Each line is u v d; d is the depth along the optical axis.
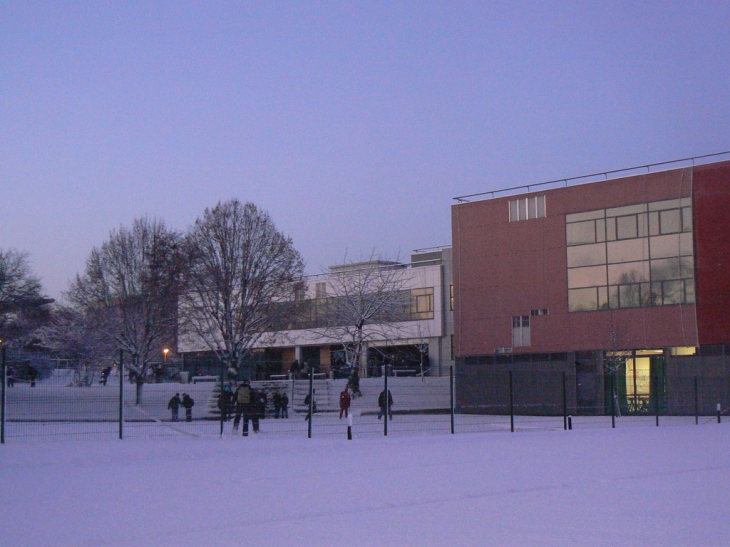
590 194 56.16
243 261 55.06
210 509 11.45
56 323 58.81
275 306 56.03
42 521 10.50
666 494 12.61
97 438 25.20
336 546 8.71
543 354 56.78
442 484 14.20
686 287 51.62
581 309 55.69
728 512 10.79
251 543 8.93
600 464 17.72
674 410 50.19
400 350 74.56
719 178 51.12
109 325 56.53
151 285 56.56
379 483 14.44
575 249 56.41
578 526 9.77
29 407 27.05
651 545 8.58
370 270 64.56
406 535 9.30
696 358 50.84
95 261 58.41
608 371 53.53
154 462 18.80
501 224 59.91
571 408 54.25
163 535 9.47
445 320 71.25
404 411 44.69
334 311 64.81
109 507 11.70
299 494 13.00
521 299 58.34
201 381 51.81
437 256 80.19
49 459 19.19
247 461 19.00
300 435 28.39
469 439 26.91
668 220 52.72
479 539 8.99
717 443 24.27
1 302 55.56
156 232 58.69
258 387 34.88
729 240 50.38
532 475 15.52
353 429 31.88
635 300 53.59
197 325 58.28
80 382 31.06
